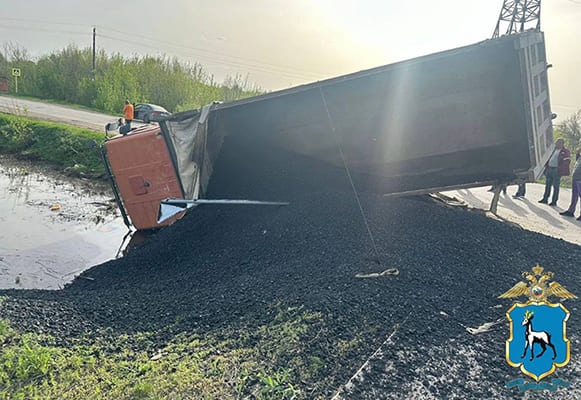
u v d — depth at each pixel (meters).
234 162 9.33
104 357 3.83
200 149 8.41
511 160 7.37
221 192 8.95
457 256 5.69
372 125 8.11
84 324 4.57
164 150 8.88
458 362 3.49
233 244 7.26
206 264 6.88
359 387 3.18
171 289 6.14
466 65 6.98
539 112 7.48
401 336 3.76
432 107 7.54
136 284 6.80
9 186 13.30
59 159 15.83
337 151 8.70
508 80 6.84
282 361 3.53
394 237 6.16
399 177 8.37
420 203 7.79
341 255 5.73
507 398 3.12
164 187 9.04
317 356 3.56
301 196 8.12
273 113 8.70
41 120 19.80
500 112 7.14
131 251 8.63
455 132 7.57
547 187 12.38
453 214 7.44
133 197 9.26
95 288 6.92
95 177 14.45
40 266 8.24
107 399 3.16
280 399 3.09
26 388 3.28
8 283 7.45
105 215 11.42
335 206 7.34
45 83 31.80
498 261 5.69
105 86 28.77
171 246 7.91
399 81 7.50
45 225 10.43
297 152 9.07
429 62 7.02
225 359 3.63
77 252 9.04
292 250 6.41
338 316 4.04
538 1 26.48
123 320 4.75
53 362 3.61
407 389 3.18
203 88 33.00
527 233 7.18
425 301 4.39
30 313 4.64
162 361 3.70
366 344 3.69
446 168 7.91
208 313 4.68
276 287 5.08
